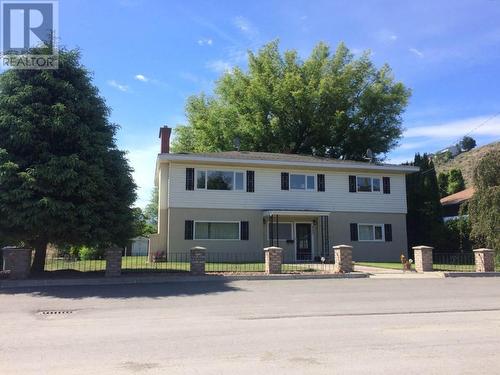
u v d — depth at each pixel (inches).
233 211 1055.6
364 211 1149.1
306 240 1109.1
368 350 289.4
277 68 1752.0
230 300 486.9
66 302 474.3
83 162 631.2
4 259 645.3
